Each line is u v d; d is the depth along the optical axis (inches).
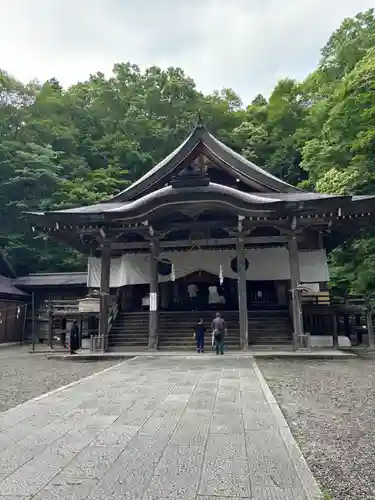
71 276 1099.9
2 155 1333.7
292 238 600.1
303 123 1556.3
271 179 684.7
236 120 1839.3
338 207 566.9
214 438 180.9
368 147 759.1
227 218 657.6
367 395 296.7
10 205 1286.9
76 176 1480.1
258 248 701.9
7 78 1541.6
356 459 165.0
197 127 703.7
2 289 974.4
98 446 171.3
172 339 642.8
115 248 649.0
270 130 1726.1
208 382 333.7
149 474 140.6
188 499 121.6
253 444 172.6
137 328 688.4
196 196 575.5
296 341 563.2
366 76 753.0
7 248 1230.3
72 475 140.2
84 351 636.7
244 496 123.6
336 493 133.0
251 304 787.4
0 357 631.2
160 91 2016.5
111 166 1523.1
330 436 197.2
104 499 121.6
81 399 268.5
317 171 955.3
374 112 715.4
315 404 267.7
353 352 585.9
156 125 1790.1
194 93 1948.8
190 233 669.9
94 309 659.4
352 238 828.0
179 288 869.8
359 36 1092.5
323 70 1232.8
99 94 1905.8
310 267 683.4
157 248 634.8
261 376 364.5
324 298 674.8
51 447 170.6
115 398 271.1
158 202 584.1
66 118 1766.7
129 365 449.4
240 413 226.7
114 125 1801.2
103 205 708.7
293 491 127.1
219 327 550.0
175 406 245.3
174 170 709.3
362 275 799.1
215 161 699.4
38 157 1341.0
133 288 807.7
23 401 283.9
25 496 123.7
